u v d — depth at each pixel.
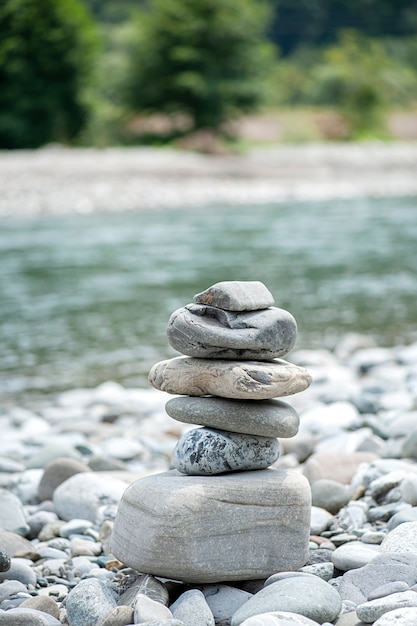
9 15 46.88
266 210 29.14
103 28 74.00
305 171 39.34
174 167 37.12
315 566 4.08
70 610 3.75
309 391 8.79
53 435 7.62
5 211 27.88
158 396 9.01
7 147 47.81
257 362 4.10
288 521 3.96
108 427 7.87
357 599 3.74
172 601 3.90
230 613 3.75
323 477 5.50
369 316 12.86
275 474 4.05
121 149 46.44
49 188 31.50
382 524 4.80
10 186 31.33
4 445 7.28
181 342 4.11
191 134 50.09
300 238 22.03
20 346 11.29
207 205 30.81
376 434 6.89
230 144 49.06
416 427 6.16
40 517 5.20
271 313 4.09
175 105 50.56
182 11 49.44
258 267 17.38
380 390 8.65
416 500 4.97
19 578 4.28
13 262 18.19
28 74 47.09
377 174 39.75
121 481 5.45
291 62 84.56
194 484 3.88
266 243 21.12
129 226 24.64
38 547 4.84
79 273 16.81
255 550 3.91
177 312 4.17
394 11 91.06
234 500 3.88
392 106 66.75
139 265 17.72
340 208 29.62
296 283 15.55
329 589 3.66
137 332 11.94
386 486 5.05
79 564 4.50
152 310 13.31
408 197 33.50
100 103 51.75
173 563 3.81
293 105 66.38
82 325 12.42
